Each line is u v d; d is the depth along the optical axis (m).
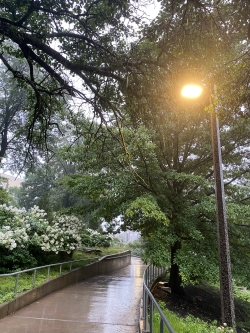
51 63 9.09
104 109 9.27
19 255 11.07
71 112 9.28
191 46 7.34
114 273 20.66
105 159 11.80
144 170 12.78
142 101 9.02
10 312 7.75
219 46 7.14
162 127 11.41
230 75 6.45
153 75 8.37
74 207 15.30
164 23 7.39
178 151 15.71
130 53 8.14
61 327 6.91
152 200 11.38
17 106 25.47
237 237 13.27
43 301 9.60
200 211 12.53
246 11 6.22
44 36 7.79
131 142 11.45
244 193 14.51
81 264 16.06
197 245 12.14
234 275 12.03
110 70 8.48
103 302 10.09
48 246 12.52
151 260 11.31
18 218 12.83
